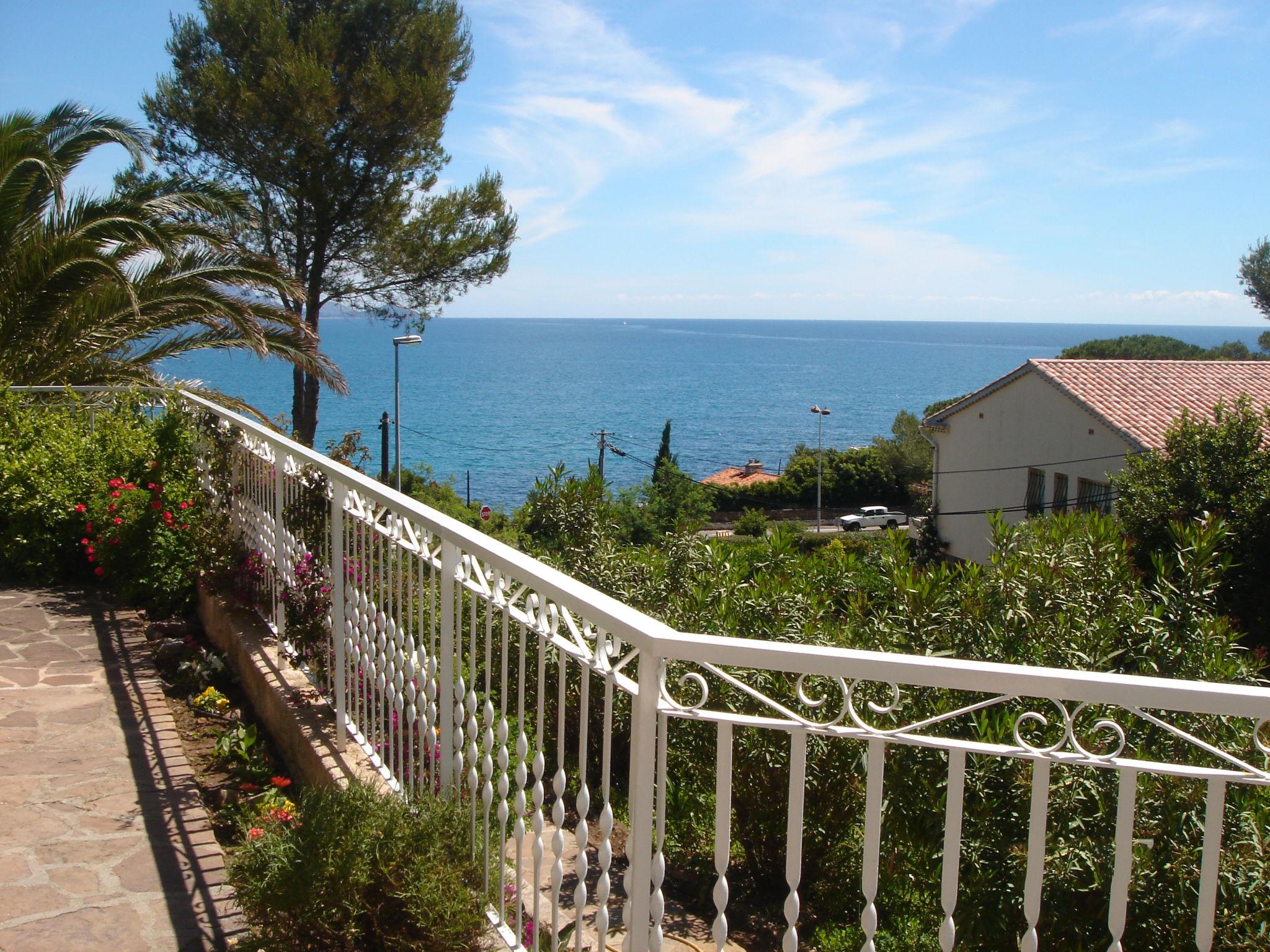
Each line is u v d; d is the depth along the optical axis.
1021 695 1.63
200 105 16.98
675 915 3.44
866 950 1.79
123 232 10.69
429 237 19.42
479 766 3.01
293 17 18.02
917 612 3.99
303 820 2.58
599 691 4.51
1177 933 2.96
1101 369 26.16
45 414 7.72
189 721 4.54
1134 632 4.05
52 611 6.08
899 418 70.75
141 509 6.29
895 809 3.44
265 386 165.62
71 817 3.48
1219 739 3.41
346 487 3.75
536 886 2.28
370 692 3.55
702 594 4.49
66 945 2.71
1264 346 55.47
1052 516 4.68
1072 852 3.05
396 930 2.49
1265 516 13.49
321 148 16.89
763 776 3.63
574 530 6.27
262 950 2.42
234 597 5.59
